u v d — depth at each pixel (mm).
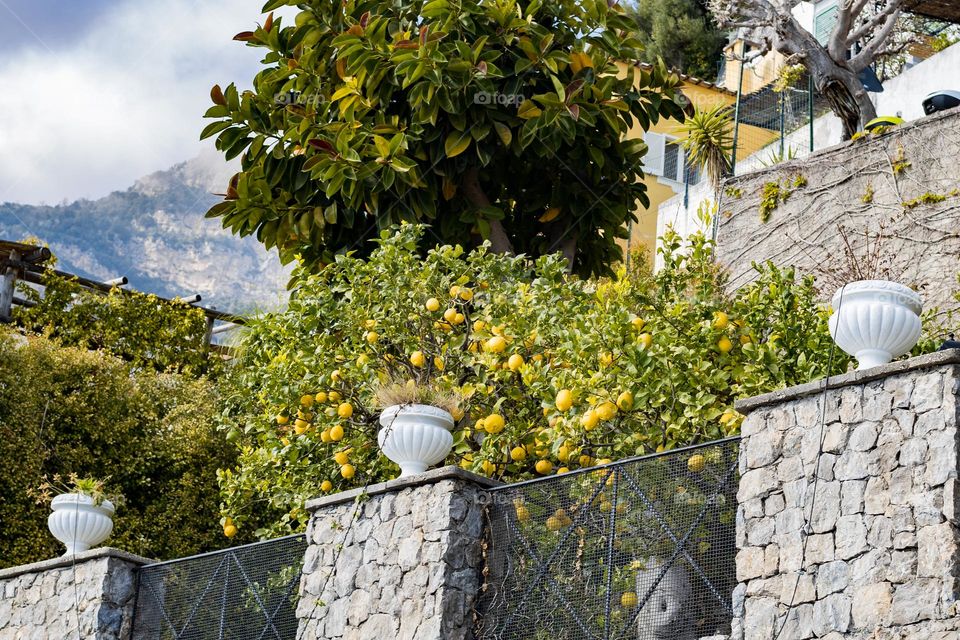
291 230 10383
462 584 6570
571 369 7355
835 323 5496
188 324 15477
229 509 9172
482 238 10562
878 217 10367
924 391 4977
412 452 7035
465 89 9727
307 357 8523
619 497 6156
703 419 6754
